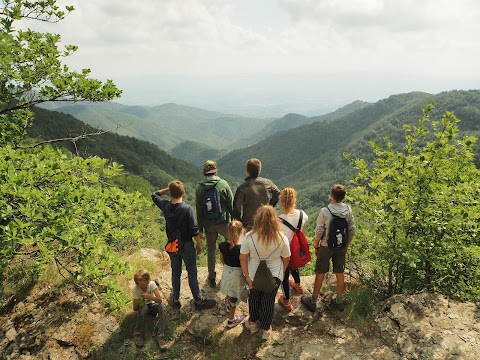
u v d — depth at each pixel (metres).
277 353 4.55
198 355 4.64
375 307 5.25
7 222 4.83
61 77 7.52
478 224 4.91
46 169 5.39
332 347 4.60
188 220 4.95
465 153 5.68
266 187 5.51
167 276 6.43
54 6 7.14
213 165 5.46
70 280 5.63
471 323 4.59
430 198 5.16
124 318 5.16
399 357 4.29
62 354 4.67
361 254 5.78
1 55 6.02
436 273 5.40
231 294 4.77
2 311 5.32
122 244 7.48
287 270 5.13
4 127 7.57
